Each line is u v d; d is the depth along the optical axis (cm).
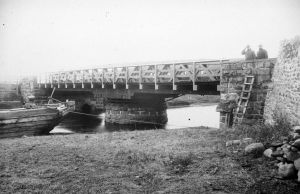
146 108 2320
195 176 551
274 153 584
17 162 689
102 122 2583
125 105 2353
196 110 3534
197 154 706
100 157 723
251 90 1090
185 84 1650
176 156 694
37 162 688
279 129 734
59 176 578
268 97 1029
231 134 924
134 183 529
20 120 1545
